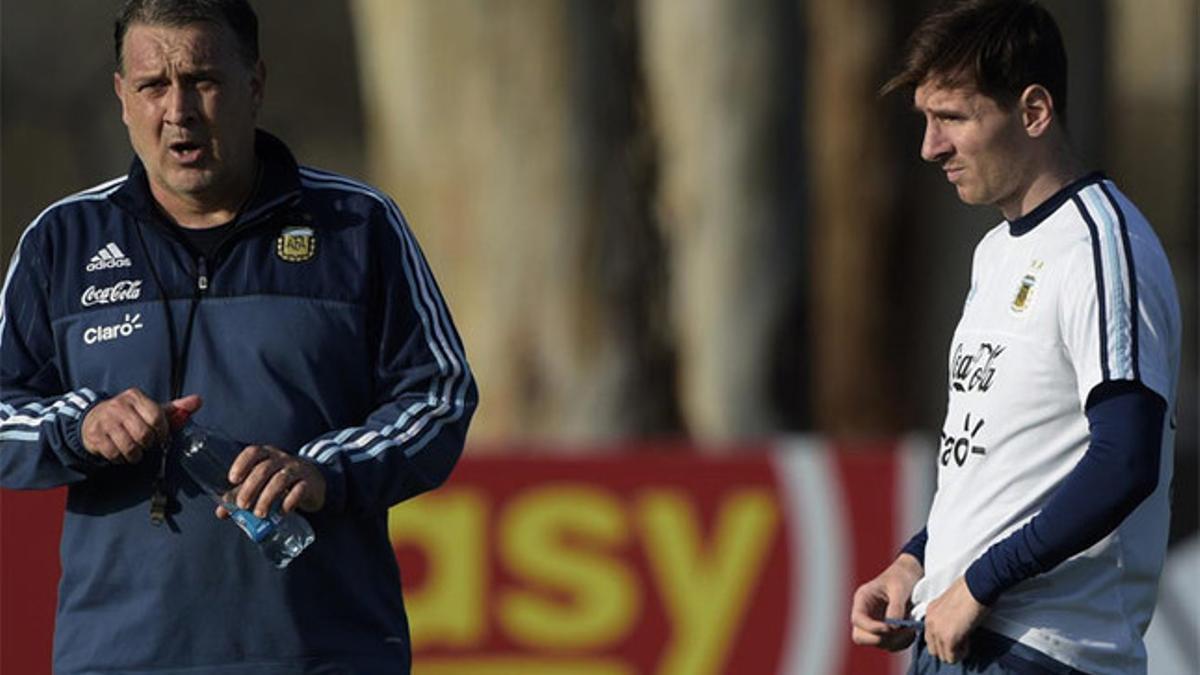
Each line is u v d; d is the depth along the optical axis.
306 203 14.87
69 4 74.69
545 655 25.92
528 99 41.50
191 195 14.58
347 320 14.73
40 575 25.12
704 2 42.28
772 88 42.75
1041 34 14.35
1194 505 53.56
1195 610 27.27
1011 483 14.29
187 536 14.49
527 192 41.62
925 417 50.09
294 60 77.69
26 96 74.88
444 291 42.34
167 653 14.52
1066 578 14.26
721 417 43.16
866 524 25.89
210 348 14.60
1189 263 80.06
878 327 49.78
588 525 25.98
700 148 42.53
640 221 42.25
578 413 42.06
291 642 14.57
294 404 14.61
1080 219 14.20
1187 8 86.12
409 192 42.25
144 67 14.35
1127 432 13.66
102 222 14.91
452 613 25.95
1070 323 14.03
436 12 41.53
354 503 14.40
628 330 42.12
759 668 25.92
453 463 14.92
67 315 14.78
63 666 14.77
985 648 14.38
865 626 15.36
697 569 25.95
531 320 41.91
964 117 14.41
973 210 49.59
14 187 74.81
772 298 43.09
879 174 49.59
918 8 49.47
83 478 14.44
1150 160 89.94
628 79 42.16
